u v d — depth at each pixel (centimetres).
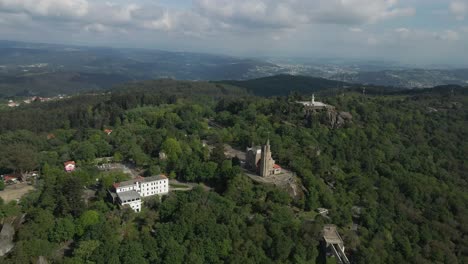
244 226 15150
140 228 14838
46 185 16900
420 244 17762
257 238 14688
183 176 19612
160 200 16788
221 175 18775
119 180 17838
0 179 19225
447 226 18762
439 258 16800
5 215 14862
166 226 14338
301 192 18412
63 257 13462
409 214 19288
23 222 14775
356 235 16888
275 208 16412
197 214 14988
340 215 17562
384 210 18925
